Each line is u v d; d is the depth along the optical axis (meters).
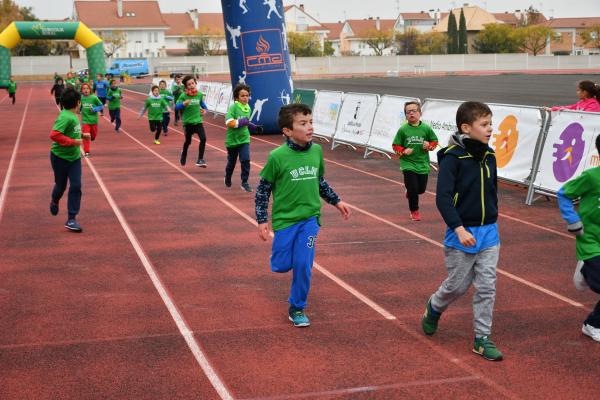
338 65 87.94
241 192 12.17
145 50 120.31
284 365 4.94
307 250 5.62
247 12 21.41
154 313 6.08
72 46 110.00
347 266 7.54
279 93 21.86
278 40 21.75
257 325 5.77
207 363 4.99
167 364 4.98
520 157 11.48
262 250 8.26
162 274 7.29
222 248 8.37
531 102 31.27
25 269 7.52
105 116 31.69
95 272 7.39
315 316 5.98
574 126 10.35
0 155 17.67
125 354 5.16
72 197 9.23
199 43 117.31
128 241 8.74
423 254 8.02
